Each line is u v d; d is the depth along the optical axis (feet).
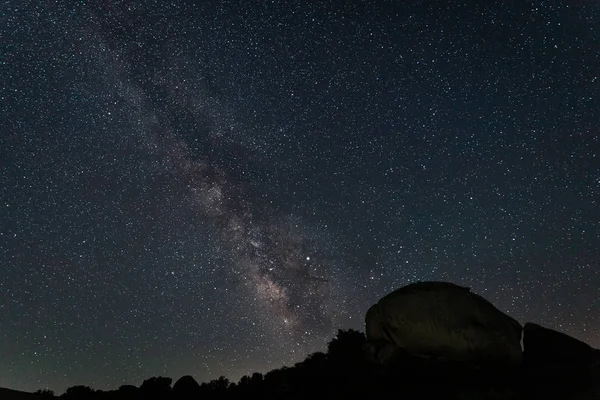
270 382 53.78
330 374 50.16
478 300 48.70
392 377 44.93
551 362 44.80
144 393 56.59
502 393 39.96
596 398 37.55
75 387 58.75
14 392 55.01
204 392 55.52
